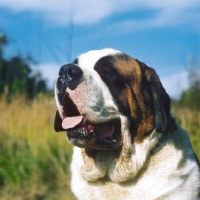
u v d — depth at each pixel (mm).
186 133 1562
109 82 1465
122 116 1468
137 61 1522
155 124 1462
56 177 2879
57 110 1543
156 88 1498
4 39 7051
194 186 1485
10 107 3531
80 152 1532
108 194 1496
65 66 1436
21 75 6047
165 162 1476
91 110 1428
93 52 1524
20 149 3086
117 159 1480
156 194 1459
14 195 2695
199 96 3766
